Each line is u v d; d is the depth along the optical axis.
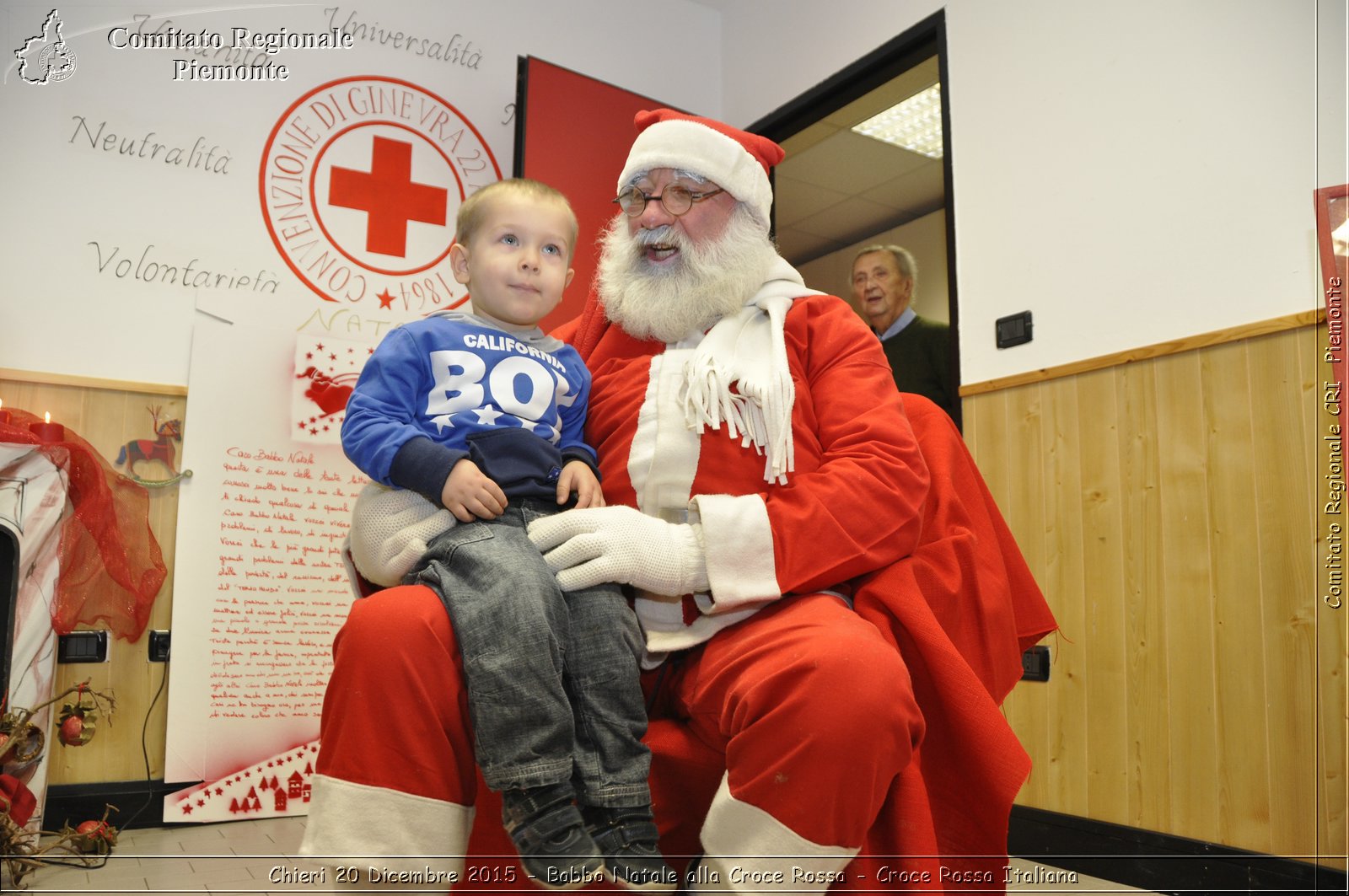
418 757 0.92
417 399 1.21
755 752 0.90
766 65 4.07
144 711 2.82
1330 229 2.09
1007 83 2.92
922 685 1.10
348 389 3.20
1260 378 2.20
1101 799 2.41
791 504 1.11
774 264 1.45
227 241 3.14
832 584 1.13
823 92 3.73
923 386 3.66
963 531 1.25
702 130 1.41
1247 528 2.18
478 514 1.08
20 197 2.88
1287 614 2.09
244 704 2.88
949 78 3.13
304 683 2.96
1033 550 2.66
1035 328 2.72
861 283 3.93
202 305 3.05
